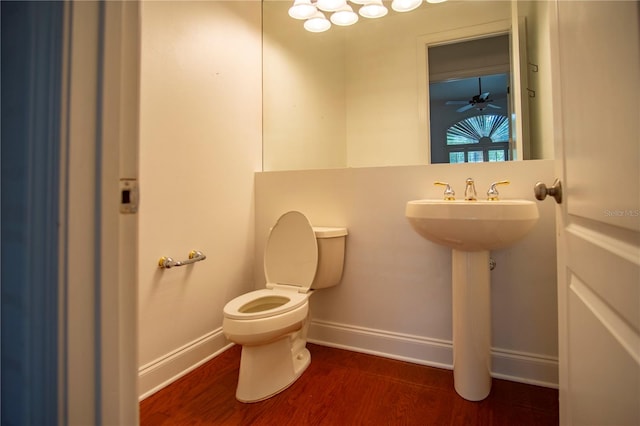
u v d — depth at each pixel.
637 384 0.46
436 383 1.54
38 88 0.44
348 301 1.92
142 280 1.45
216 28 1.88
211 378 1.61
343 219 1.94
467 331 1.40
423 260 1.75
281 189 2.12
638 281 0.46
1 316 0.46
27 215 0.44
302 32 2.59
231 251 1.99
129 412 0.48
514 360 1.56
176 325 1.62
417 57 2.32
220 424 1.27
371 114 2.44
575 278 0.77
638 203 0.45
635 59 0.45
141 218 1.44
